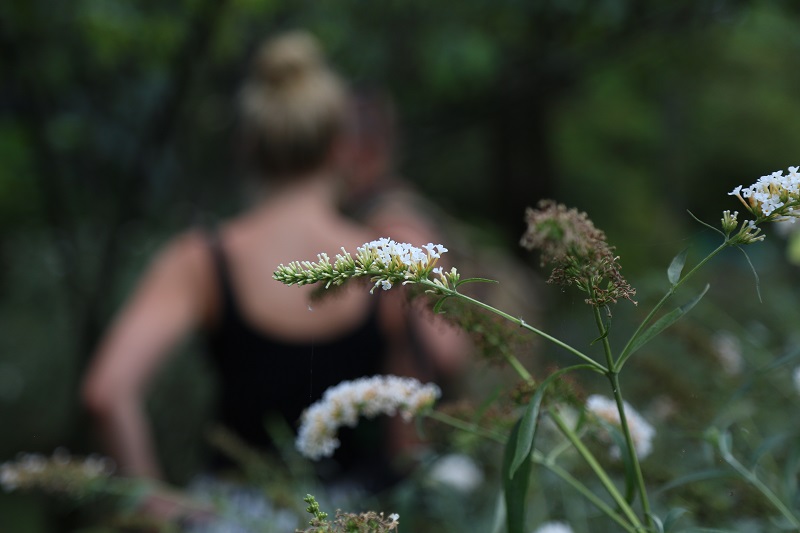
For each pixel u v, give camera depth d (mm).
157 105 4691
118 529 1725
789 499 1122
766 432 1622
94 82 4695
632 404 1608
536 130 8242
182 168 4742
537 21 5000
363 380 1256
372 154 2480
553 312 1954
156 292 2117
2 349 6410
